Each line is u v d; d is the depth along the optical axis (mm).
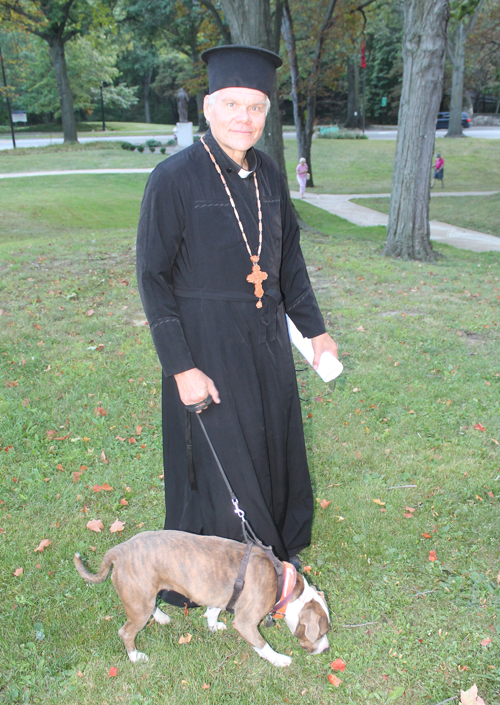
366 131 47312
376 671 2607
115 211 17859
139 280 2299
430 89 10906
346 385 5449
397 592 3039
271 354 2520
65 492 3811
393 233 11867
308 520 3039
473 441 4516
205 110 2299
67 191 20750
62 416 4746
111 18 32156
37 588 3012
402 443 4516
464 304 8133
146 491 3869
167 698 2455
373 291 8656
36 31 33219
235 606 2453
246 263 2352
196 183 2256
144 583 2420
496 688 2510
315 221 17594
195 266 2334
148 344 6180
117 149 34156
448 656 2664
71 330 6555
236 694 2494
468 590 3043
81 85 49156
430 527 3547
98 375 5438
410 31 10750
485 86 48406
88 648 2680
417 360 6098
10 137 45656
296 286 2707
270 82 2217
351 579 3129
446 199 22453
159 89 63625
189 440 2547
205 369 2416
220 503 2582
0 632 2723
